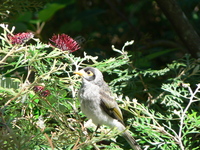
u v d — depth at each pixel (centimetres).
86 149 751
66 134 751
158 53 1165
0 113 697
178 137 795
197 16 1539
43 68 826
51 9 1348
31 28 1387
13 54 812
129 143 826
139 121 920
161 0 1207
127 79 981
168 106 943
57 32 1588
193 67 1088
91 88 843
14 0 1009
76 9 1717
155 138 868
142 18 1691
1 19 1046
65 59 908
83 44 1129
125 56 938
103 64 938
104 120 855
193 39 1223
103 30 1638
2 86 766
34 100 788
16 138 666
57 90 789
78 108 928
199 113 938
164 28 1656
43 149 738
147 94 1040
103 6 1798
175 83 965
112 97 872
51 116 796
